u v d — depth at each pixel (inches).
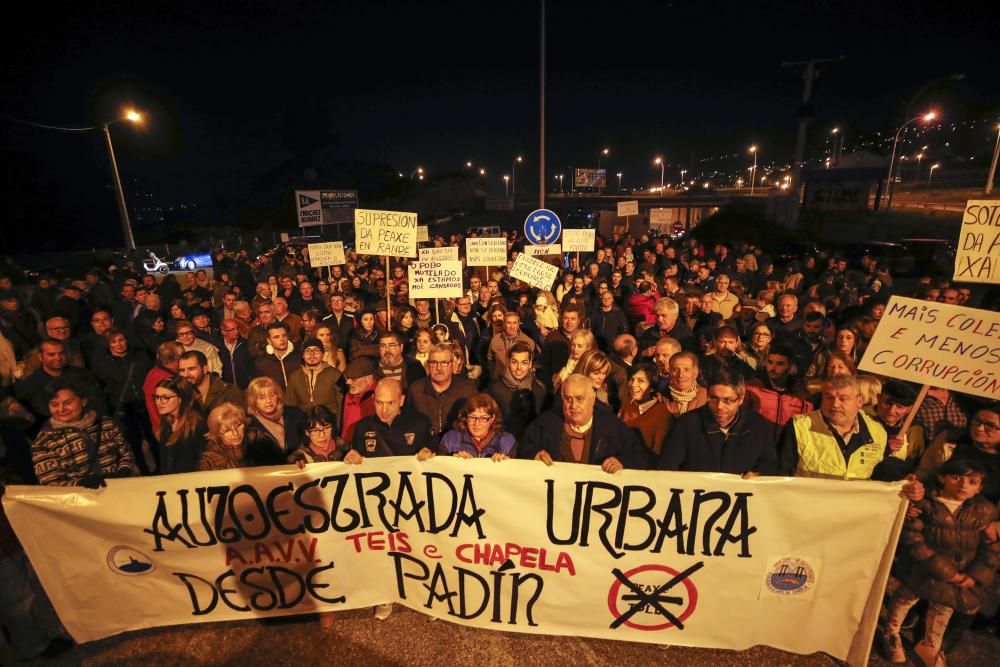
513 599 132.0
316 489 128.8
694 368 146.3
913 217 1423.5
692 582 124.4
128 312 347.9
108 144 1013.2
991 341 115.5
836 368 152.9
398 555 134.4
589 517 124.3
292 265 685.9
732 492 118.5
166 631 138.2
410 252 241.8
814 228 1323.8
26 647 129.9
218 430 130.3
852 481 115.0
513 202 2699.3
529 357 177.2
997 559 117.3
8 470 148.4
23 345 308.5
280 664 128.6
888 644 128.5
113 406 223.8
